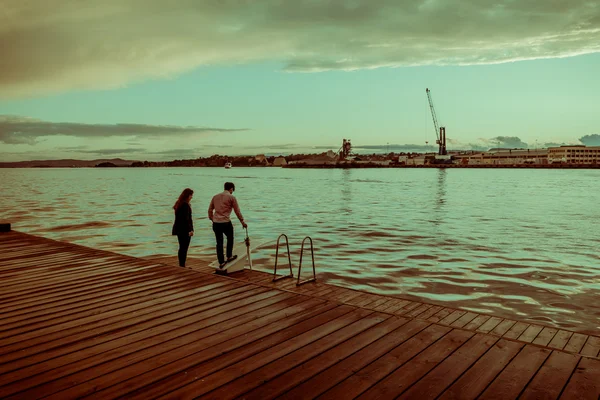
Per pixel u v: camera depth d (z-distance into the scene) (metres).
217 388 3.68
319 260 13.73
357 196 50.06
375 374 3.96
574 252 15.34
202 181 108.19
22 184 87.62
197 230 20.98
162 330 5.06
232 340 4.76
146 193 57.09
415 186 76.00
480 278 11.45
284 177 141.50
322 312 5.74
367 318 5.50
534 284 10.82
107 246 16.78
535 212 30.94
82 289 6.88
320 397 3.55
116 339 4.78
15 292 6.71
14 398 3.48
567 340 5.43
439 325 5.24
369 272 12.12
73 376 3.88
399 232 20.56
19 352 4.42
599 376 3.94
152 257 14.48
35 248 10.55
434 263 13.35
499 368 4.09
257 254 14.63
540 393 3.63
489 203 39.44
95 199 45.25
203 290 6.81
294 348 4.55
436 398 3.54
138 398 3.50
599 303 9.23
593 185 77.00
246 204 38.59
